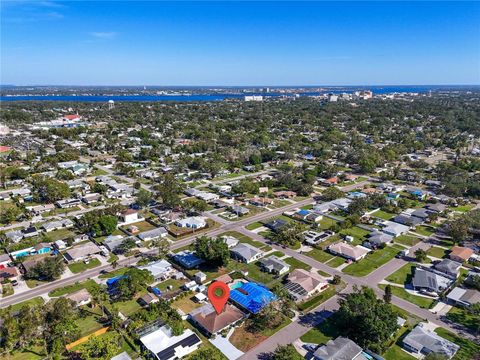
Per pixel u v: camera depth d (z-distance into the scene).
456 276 106.88
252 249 120.50
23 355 75.44
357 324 79.50
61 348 76.00
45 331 77.94
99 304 92.56
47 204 164.75
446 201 173.00
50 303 82.44
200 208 153.12
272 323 86.12
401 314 88.38
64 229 140.00
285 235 128.62
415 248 127.25
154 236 133.25
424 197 179.38
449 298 95.56
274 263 112.44
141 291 99.50
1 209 151.38
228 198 178.25
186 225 142.50
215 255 108.69
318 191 192.75
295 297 95.38
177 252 122.50
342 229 141.38
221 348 78.00
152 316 85.56
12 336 73.38
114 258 118.06
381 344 77.62
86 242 129.88
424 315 89.88
